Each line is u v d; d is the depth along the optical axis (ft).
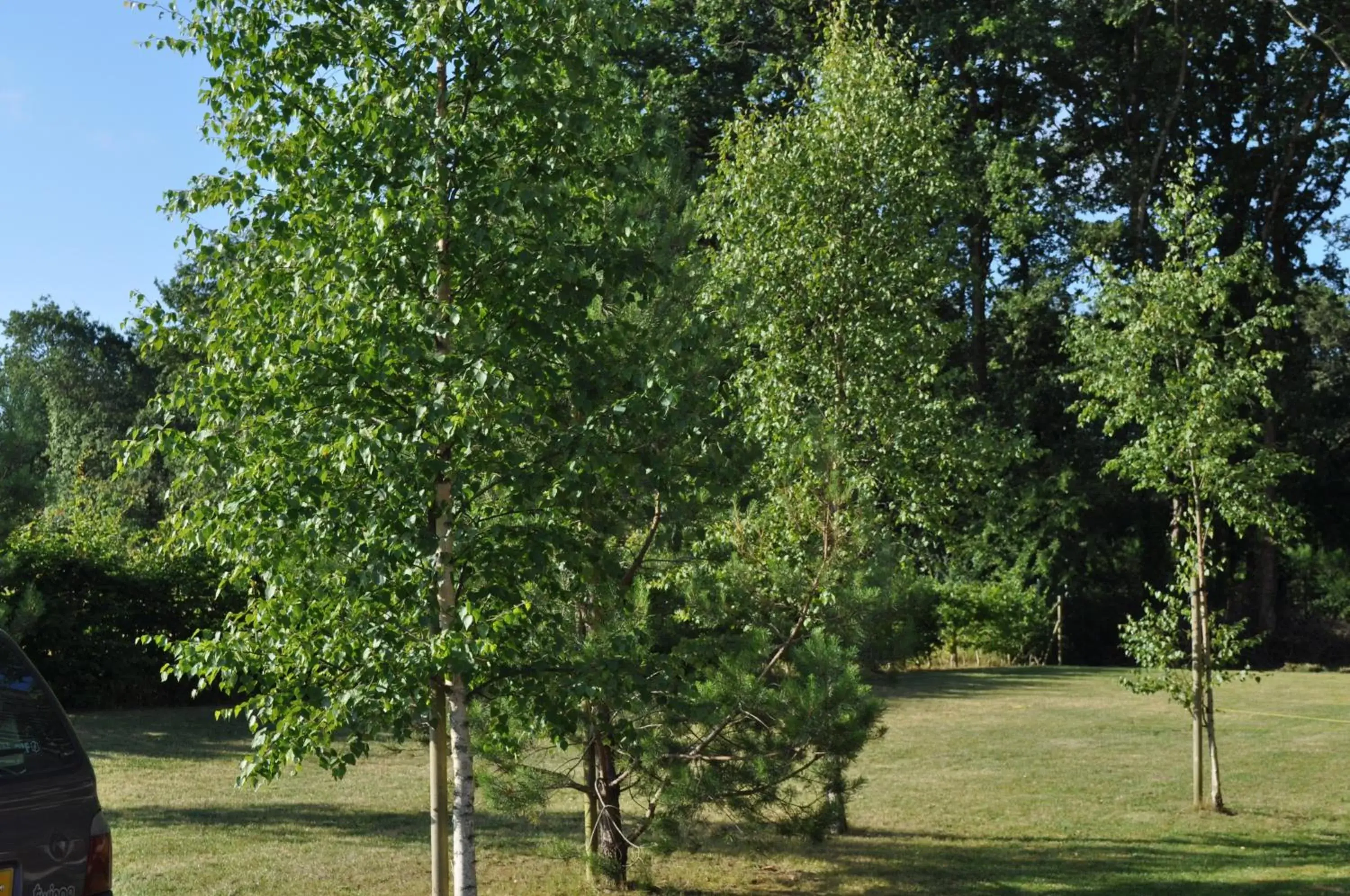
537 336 22.22
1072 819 38.78
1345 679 94.12
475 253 22.13
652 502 26.53
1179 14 111.65
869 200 43.83
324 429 20.70
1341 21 108.58
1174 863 32.76
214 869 29.14
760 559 31.42
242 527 21.57
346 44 22.41
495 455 22.26
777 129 45.14
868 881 30.60
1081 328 44.27
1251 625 128.16
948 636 104.06
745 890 29.66
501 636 22.17
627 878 29.22
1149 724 62.69
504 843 34.09
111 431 146.92
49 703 17.76
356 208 20.89
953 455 45.73
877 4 101.40
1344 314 120.98
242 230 22.25
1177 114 116.57
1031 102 118.73
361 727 21.90
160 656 64.54
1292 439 118.93
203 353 22.56
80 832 17.25
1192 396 41.98
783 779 27.09
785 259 43.34
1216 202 116.88
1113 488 113.29
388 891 27.58
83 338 190.90
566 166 23.22
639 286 23.24
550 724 23.97
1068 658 123.13
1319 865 32.45
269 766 21.85
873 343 43.11
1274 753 52.85
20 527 59.62
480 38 22.11
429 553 21.06
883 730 29.17
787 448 33.58
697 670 28.32
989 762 50.08
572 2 22.15
